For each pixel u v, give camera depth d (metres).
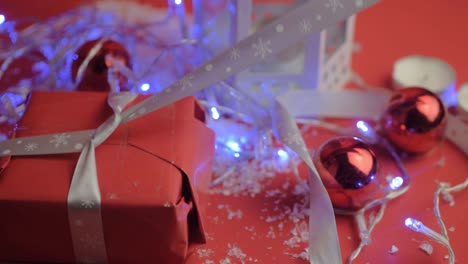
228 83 0.49
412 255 0.41
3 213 0.38
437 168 0.46
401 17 0.57
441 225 0.41
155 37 0.52
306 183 0.45
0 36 0.52
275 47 0.41
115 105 0.42
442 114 0.45
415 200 0.44
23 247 0.39
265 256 0.41
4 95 0.46
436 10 0.58
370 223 0.43
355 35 0.56
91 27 0.52
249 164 0.46
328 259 0.40
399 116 0.45
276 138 0.47
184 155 0.40
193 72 0.41
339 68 0.51
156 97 0.41
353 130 0.48
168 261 0.40
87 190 0.38
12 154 0.40
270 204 0.44
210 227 0.43
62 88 0.49
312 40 0.47
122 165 0.39
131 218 0.38
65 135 0.40
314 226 0.41
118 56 0.47
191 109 0.42
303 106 0.49
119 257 0.40
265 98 0.49
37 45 0.51
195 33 0.51
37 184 0.38
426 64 0.52
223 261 0.41
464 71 0.53
